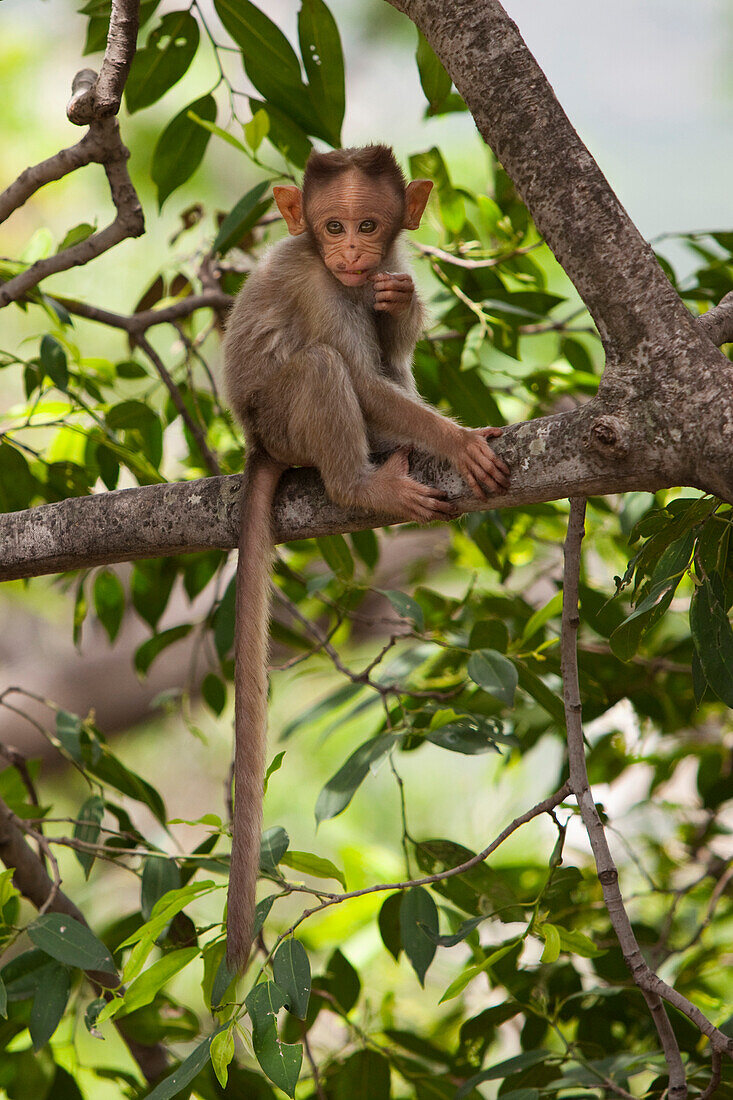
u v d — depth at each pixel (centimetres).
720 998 948
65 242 823
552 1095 744
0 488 967
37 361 957
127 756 2028
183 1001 1552
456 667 1026
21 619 1923
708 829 1112
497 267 1023
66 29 1975
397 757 1802
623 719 1211
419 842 757
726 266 956
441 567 1433
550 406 1090
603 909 935
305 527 699
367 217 748
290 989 568
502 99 589
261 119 881
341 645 1316
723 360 521
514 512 1032
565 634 663
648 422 521
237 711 662
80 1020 1181
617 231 550
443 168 980
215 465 981
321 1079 858
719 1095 662
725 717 1147
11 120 1902
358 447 691
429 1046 885
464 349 1044
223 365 800
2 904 697
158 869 765
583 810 613
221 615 970
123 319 990
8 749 964
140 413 1000
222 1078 552
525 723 968
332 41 862
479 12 605
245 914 596
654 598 561
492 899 751
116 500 716
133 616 1848
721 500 554
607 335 542
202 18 877
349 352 737
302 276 764
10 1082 852
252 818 627
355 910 1102
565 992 858
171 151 952
